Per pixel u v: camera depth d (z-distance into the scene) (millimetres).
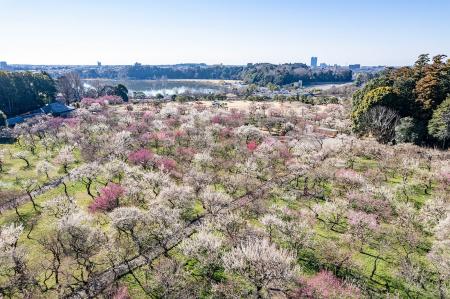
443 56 94938
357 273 41438
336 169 69125
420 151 76750
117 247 43594
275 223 45219
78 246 40906
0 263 37250
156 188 59375
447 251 42312
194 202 57094
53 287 37719
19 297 37156
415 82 98938
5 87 145000
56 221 50719
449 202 55469
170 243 46875
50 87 179625
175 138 91875
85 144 87250
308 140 95812
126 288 37906
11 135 105312
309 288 35875
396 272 40781
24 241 48250
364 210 54094
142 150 77875
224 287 37062
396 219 51969
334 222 52469
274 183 68750
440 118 82875
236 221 47125
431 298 37781
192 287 37969
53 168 73375
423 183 63719
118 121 114312
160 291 37594
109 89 197875
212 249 39938
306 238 45375
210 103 175125
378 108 93438
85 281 38031
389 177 69750
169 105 150875
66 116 136875
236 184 63688
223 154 83188
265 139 92625
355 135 100438
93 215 53438
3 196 63469
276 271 34062
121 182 64750
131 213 44062
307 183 68375
